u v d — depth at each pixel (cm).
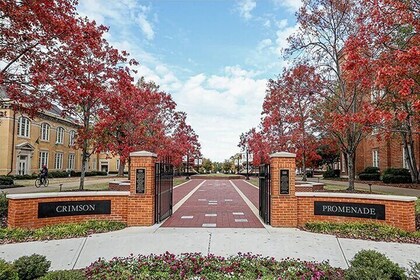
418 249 663
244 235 771
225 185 2711
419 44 931
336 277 471
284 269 509
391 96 1227
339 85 1716
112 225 862
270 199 913
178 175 4206
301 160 2448
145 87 2544
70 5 1067
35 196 833
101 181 3036
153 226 897
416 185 2120
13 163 3525
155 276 475
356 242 714
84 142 1647
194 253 595
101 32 1373
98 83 1412
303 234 791
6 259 595
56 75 1074
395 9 940
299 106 2109
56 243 698
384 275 415
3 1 855
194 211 1185
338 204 892
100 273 486
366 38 1017
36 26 975
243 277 475
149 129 2156
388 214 835
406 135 2294
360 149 3466
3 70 1004
